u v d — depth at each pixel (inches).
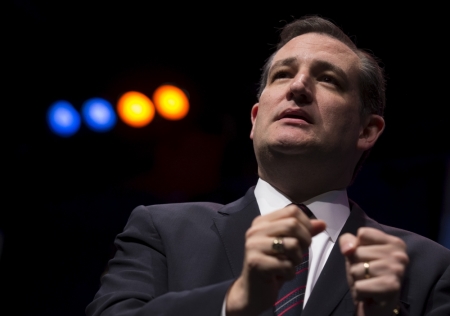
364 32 358.9
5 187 498.3
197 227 160.9
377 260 113.0
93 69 448.1
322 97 169.2
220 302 117.1
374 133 187.9
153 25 411.8
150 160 480.7
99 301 143.6
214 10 388.5
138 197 486.0
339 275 146.3
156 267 152.7
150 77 445.4
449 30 343.0
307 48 180.1
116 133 469.1
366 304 115.3
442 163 380.8
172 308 121.2
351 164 177.2
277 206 167.6
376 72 191.8
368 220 167.8
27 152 487.8
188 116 454.6
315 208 167.6
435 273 151.1
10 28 422.3
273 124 167.2
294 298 140.1
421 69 363.3
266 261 108.7
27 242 503.8
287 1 364.5
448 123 374.6
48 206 512.1
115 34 424.2
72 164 492.1
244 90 438.9
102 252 490.3
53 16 414.0
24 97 462.3
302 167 164.9
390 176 396.2
